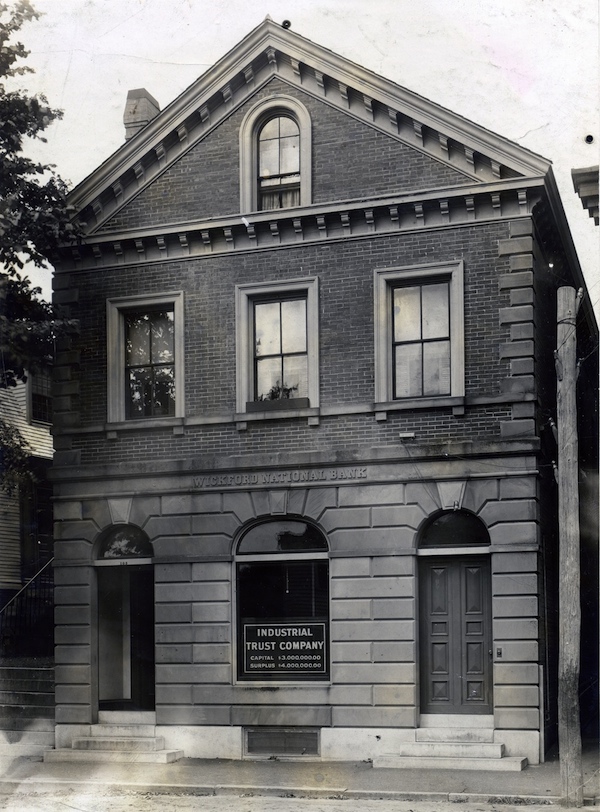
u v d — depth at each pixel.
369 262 18.39
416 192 17.95
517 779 15.47
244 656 18.28
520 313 17.53
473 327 17.77
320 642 17.97
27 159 19.50
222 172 19.27
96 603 19.28
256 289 18.95
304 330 18.81
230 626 18.36
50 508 23.42
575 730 13.91
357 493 17.95
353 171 18.58
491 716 17.11
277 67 19.06
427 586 17.75
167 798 15.11
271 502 18.36
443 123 17.88
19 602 22.09
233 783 15.73
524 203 17.64
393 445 17.84
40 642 21.97
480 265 17.84
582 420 20.70
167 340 19.59
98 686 19.09
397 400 18.03
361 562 17.78
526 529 17.02
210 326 19.14
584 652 20.08
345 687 17.58
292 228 18.75
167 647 18.58
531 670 16.72
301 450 18.38
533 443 17.12
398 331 18.30
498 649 16.91
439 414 17.72
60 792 15.71
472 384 17.66
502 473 17.20
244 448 18.70
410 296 18.33
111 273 19.80
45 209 19.00
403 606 17.48
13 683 20.28
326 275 18.61
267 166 19.20
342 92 18.58
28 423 23.08
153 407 19.52
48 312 19.91
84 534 19.33
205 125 19.39
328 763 17.23
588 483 20.39
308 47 18.62
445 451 17.47
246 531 18.62
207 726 18.19
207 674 18.31
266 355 18.94
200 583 18.58
